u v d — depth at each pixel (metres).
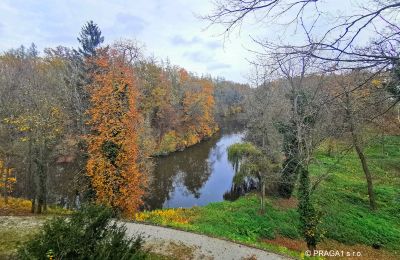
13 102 29.80
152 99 54.16
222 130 79.38
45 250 6.71
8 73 41.03
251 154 30.53
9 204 22.73
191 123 62.94
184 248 12.84
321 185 27.12
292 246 18.70
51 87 41.41
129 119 21.92
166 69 69.88
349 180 29.14
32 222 14.11
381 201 24.95
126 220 16.00
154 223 15.78
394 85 3.52
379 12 2.98
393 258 17.33
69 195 29.20
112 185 21.25
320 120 12.77
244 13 3.29
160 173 42.03
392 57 3.14
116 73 22.03
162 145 53.59
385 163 33.41
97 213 7.66
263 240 19.48
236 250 13.03
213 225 20.86
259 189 29.47
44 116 24.02
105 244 7.12
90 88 28.00
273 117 25.62
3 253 10.66
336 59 3.25
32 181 25.17
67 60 46.38
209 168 44.75
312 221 16.89
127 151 21.50
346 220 21.38
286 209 24.66
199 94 66.19
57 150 32.09
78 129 31.64
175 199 32.53
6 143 25.50
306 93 15.77
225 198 32.25
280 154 25.70
